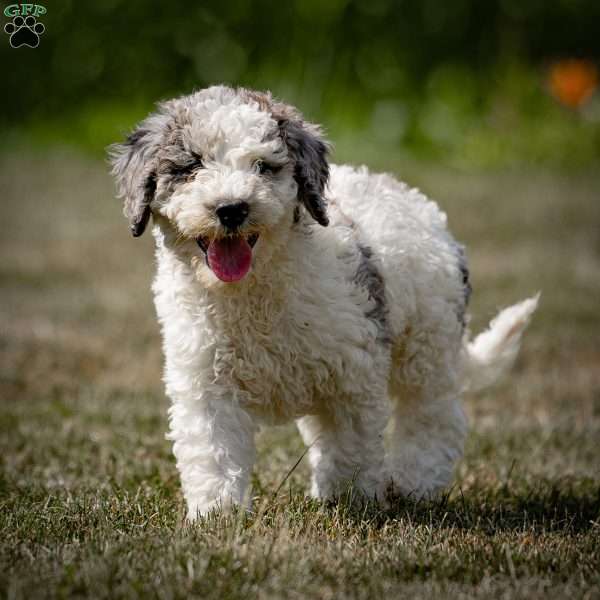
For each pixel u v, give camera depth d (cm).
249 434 890
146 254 2250
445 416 1027
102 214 2570
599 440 1216
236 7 3272
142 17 3331
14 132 3316
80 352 1608
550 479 1063
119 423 1268
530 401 1409
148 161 872
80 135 3275
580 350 1644
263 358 870
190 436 874
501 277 2003
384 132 3122
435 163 3036
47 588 692
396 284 938
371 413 904
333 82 3189
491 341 1117
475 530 862
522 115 3244
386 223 951
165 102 920
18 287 1986
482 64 3334
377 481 920
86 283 2025
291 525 840
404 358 993
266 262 841
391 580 734
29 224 2459
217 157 846
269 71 3222
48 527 843
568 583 729
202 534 793
